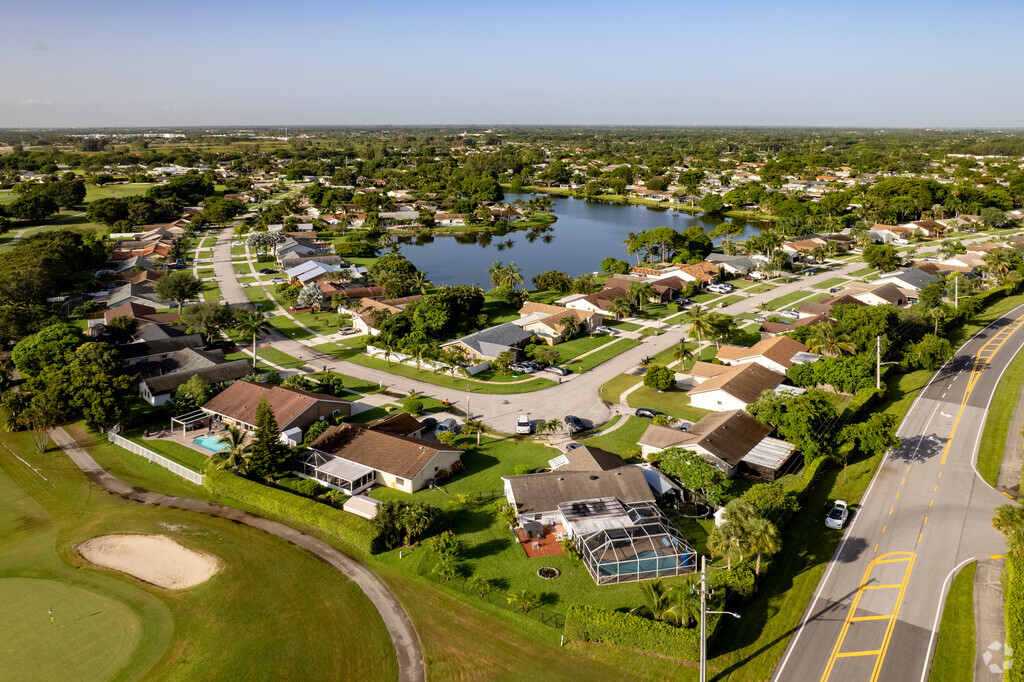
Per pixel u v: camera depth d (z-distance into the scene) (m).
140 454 78.81
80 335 105.25
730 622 48.75
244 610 51.09
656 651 45.66
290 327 137.62
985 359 106.00
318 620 49.91
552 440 82.69
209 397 92.19
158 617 50.41
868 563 55.72
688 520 63.25
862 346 102.25
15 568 56.66
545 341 123.75
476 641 47.59
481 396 98.38
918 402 90.12
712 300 153.62
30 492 70.12
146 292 152.62
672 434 76.50
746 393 88.25
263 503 65.88
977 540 58.59
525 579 54.31
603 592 52.59
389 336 118.94
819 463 70.75
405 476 68.69
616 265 178.50
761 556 54.38
